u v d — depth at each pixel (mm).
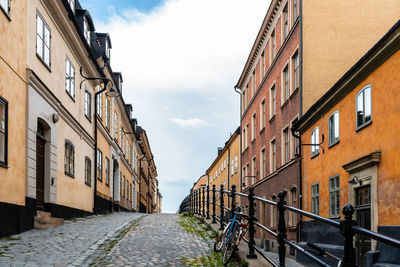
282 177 21062
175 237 11367
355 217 12109
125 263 7500
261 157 26953
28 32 11953
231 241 7930
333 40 18203
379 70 10555
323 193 14656
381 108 10477
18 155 10945
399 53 9609
